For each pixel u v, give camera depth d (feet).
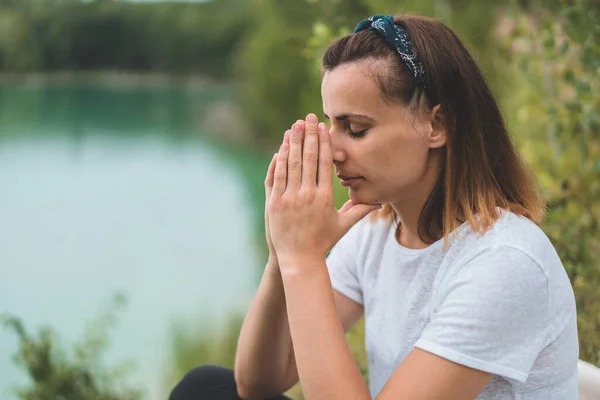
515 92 14.46
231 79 211.82
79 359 15.89
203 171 77.05
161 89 195.62
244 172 76.33
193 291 34.27
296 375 5.87
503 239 4.49
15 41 210.59
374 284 5.33
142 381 20.81
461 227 4.71
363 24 4.74
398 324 5.03
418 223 4.94
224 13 216.95
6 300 33.96
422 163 4.75
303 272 4.72
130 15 220.43
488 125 4.87
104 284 36.52
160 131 116.26
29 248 45.29
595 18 10.22
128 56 221.46
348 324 5.75
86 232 49.42
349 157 4.73
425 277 4.87
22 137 108.99
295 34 80.02
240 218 52.75
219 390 5.90
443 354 4.36
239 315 26.71
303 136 4.85
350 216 4.83
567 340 4.66
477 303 4.38
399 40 4.56
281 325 5.58
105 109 153.79
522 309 4.38
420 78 4.59
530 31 11.73
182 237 47.11
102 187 67.67
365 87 4.55
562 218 9.55
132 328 27.37
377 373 5.23
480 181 4.75
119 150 94.73
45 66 217.56
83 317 30.68
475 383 4.40
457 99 4.70
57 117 139.54
